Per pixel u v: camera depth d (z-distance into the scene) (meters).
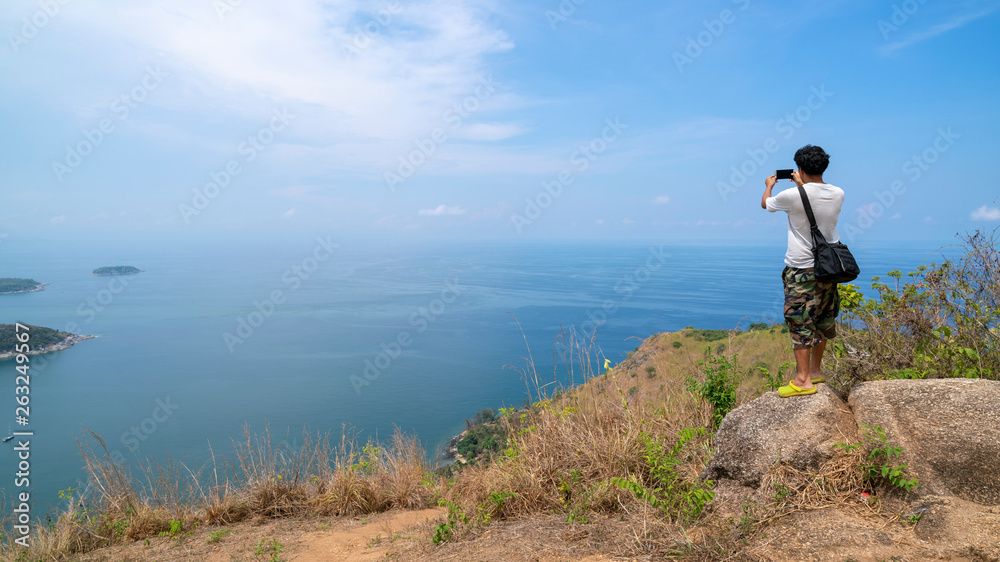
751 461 3.58
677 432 4.86
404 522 5.35
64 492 5.72
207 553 4.81
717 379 4.98
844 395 3.86
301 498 6.22
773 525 3.04
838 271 3.37
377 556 4.23
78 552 5.17
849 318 5.05
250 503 6.05
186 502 6.04
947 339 4.46
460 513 4.57
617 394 5.47
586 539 3.55
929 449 3.05
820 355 3.78
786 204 3.56
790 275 3.61
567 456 4.86
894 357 4.62
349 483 6.15
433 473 6.68
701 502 3.43
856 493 3.16
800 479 3.32
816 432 3.42
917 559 2.41
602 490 4.18
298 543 4.94
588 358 5.84
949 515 2.66
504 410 5.76
